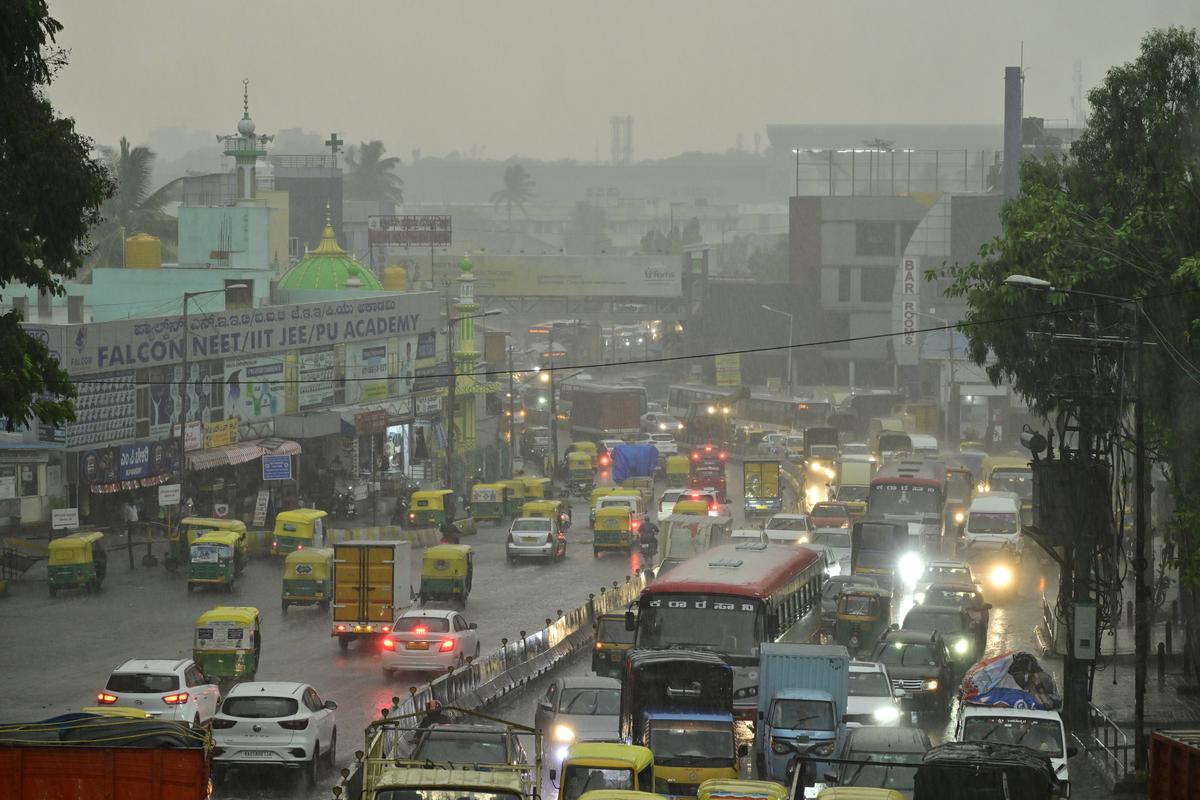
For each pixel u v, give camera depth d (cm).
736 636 10462
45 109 7969
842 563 17475
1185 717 10150
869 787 6619
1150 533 13062
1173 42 11406
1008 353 11500
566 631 12556
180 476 17975
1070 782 8262
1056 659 12262
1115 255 10550
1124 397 10250
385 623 12338
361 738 9181
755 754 9069
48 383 7869
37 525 17325
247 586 15975
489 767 6097
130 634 13012
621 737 8475
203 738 5953
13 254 7619
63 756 5741
